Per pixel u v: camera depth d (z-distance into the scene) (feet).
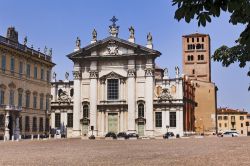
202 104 472.44
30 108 306.55
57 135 339.77
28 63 307.17
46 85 337.93
